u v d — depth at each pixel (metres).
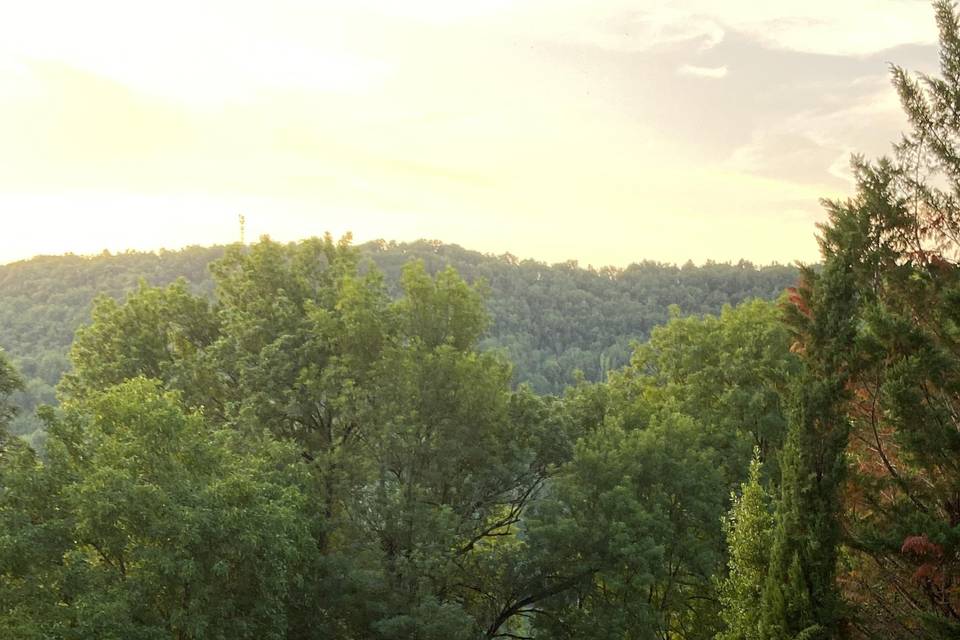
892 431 16.77
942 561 14.09
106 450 17.80
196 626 16.70
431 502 25.41
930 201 16.58
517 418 28.36
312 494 23.45
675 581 26.55
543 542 24.02
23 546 16.05
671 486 25.84
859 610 15.73
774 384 18.45
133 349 27.80
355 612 22.53
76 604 15.73
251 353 26.62
